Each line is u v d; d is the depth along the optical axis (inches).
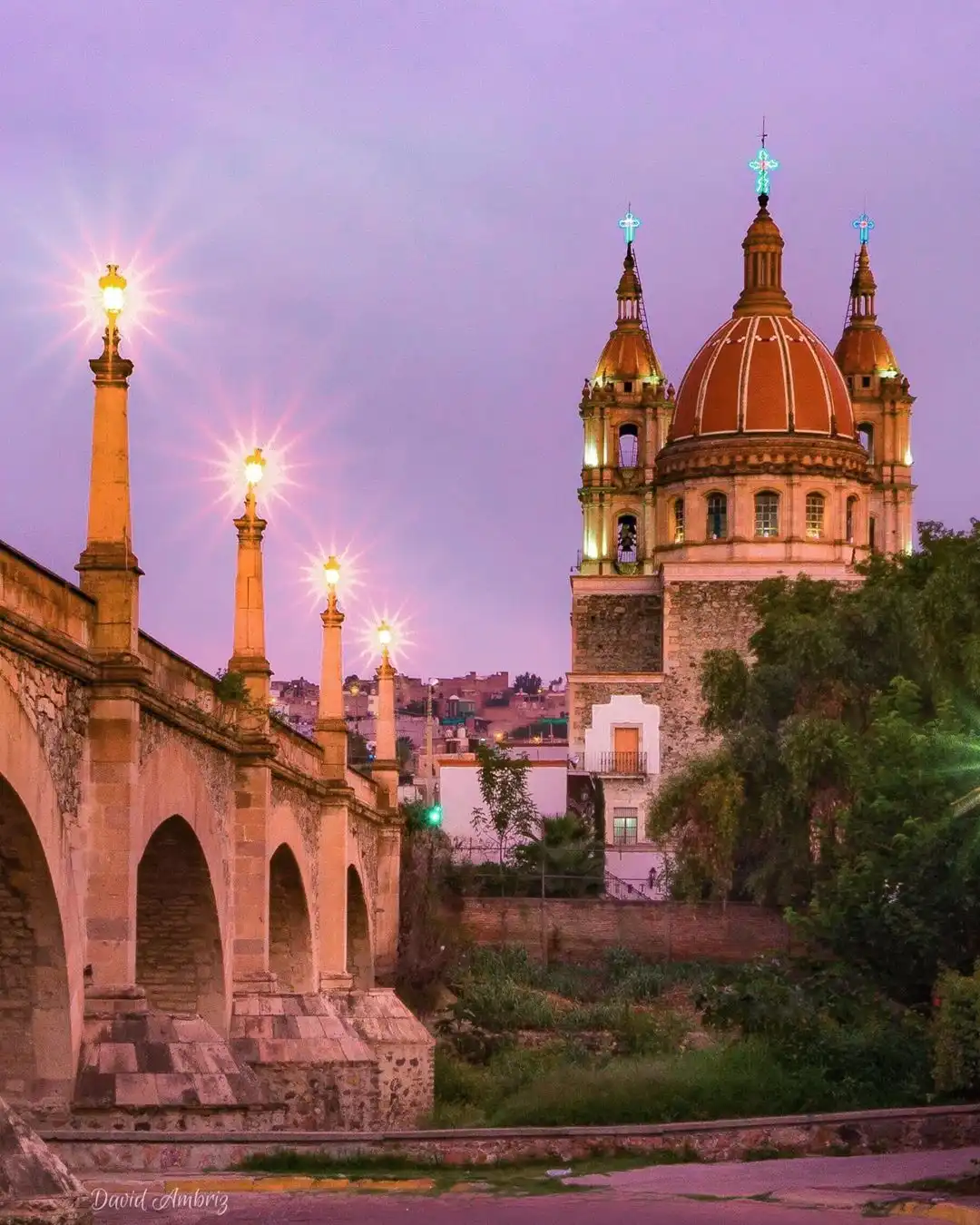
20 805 1087.0
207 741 1512.1
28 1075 1208.2
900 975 1892.2
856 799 2129.7
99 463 1254.9
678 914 2997.0
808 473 3934.5
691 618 3902.6
